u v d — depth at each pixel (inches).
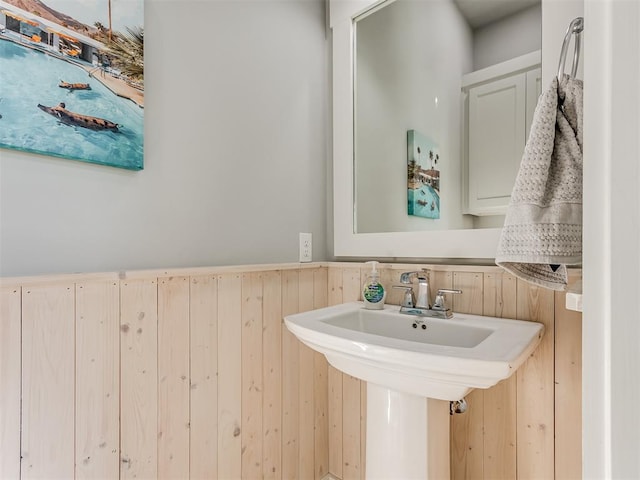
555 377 39.5
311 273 57.8
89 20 35.6
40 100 32.6
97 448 35.0
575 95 28.7
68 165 35.1
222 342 45.5
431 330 43.3
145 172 40.8
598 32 12.7
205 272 43.8
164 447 40.0
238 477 47.3
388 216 56.2
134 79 39.1
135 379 37.6
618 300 12.0
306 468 56.7
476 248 46.6
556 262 27.0
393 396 37.8
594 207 12.9
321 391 59.4
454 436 46.4
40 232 33.4
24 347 30.7
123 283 36.8
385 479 38.1
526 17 44.1
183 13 44.5
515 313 42.2
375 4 57.7
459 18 49.5
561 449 39.1
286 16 57.3
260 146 53.2
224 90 48.8
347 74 61.2
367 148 59.1
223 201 48.5
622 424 11.9
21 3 31.5
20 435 30.5
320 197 62.6
